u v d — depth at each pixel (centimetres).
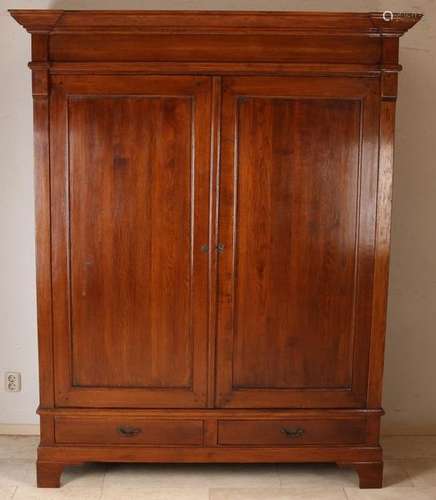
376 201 275
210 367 283
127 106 270
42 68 266
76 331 282
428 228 336
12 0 320
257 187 274
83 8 322
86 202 275
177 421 285
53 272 279
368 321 282
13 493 281
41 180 273
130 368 284
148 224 276
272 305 281
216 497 279
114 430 285
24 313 335
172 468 304
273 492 284
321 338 283
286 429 286
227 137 271
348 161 274
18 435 340
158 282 279
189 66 267
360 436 288
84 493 282
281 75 269
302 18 262
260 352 283
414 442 337
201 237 276
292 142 272
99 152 272
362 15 260
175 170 273
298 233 277
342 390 286
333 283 280
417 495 284
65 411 283
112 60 269
